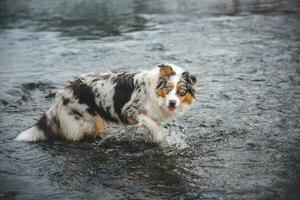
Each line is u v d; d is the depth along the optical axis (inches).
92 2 1332.4
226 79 505.0
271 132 358.9
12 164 319.3
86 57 637.3
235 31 772.6
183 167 308.2
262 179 285.9
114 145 348.5
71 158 328.2
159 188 281.1
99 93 350.9
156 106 340.8
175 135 361.4
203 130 369.4
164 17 960.9
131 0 1327.5
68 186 287.9
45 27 904.3
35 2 1416.1
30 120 401.4
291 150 326.6
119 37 770.2
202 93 459.5
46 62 617.0
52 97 465.1
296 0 1112.8
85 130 352.8
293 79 493.7
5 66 601.3
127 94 347.3
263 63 564.4
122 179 295.1
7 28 909.8
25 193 279.7
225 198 265.4
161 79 331.9
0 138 362.6
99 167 313.6
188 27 831.1
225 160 315.9
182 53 636.7
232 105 422.9
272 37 709.3
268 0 1151.6
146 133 364.2
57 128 355.9
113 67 576.7
